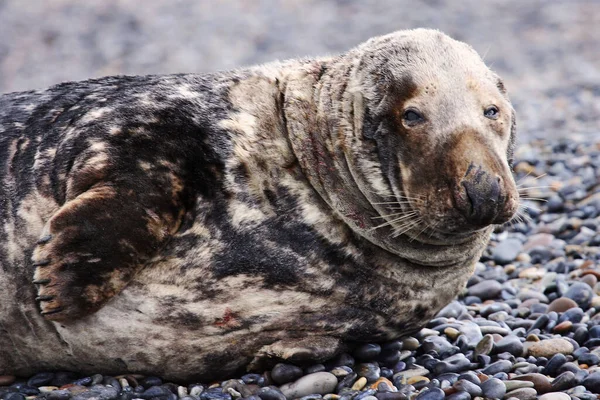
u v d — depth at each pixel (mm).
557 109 45031
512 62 60688
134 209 15398
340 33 70000
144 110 16531
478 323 18984
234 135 16391
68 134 16672
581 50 63312
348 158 16297
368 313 16547
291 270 15930
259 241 15875
